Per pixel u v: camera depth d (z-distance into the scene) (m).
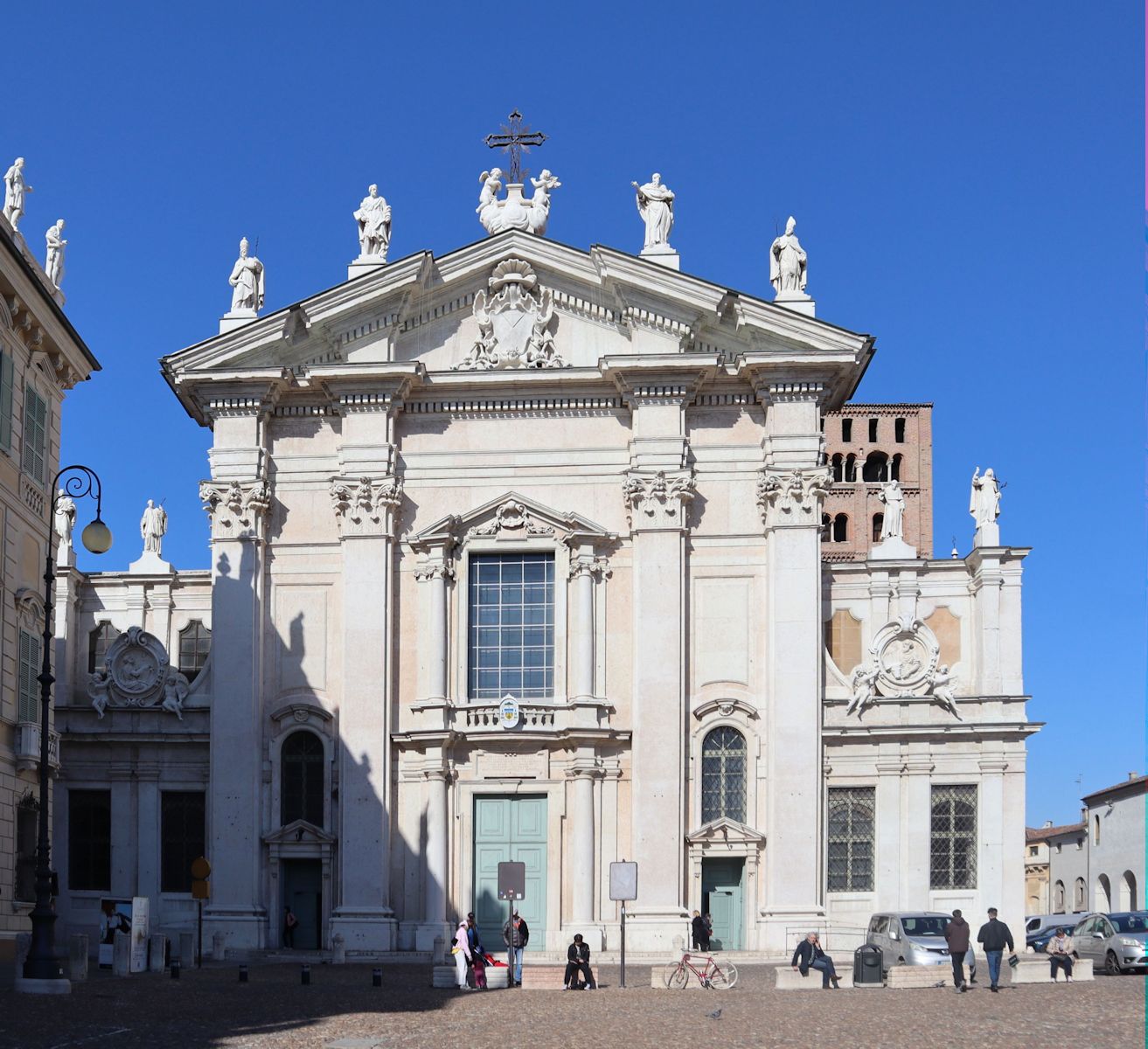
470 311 51.56
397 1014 30.44
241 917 48.50
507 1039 26.06
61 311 43.25
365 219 51.72
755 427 50.56
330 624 50.22
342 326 50.72
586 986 37.25
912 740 50.50
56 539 46.94
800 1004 32.50
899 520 59.94
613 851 48.75
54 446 45.62
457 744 49.31
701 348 50.69
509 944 39.06
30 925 42.19
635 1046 24.97
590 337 51.19
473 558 50.53
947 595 58.09
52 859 49.09
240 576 49.94
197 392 50.56
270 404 50.75
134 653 51.44
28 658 42.91
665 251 51.28
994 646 56.19
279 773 49.59
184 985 36.75
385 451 50.25
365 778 48.88
